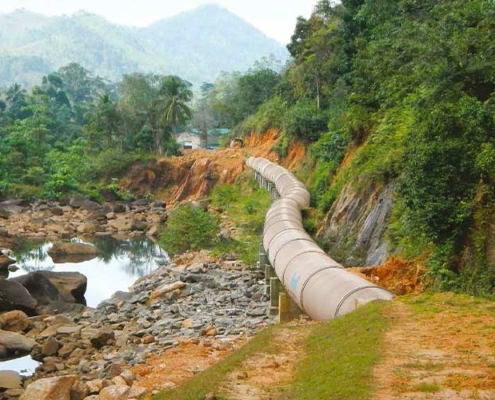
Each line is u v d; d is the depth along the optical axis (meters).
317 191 50.50
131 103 120.31
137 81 125.25
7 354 25.30
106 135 118.56
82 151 112.12
